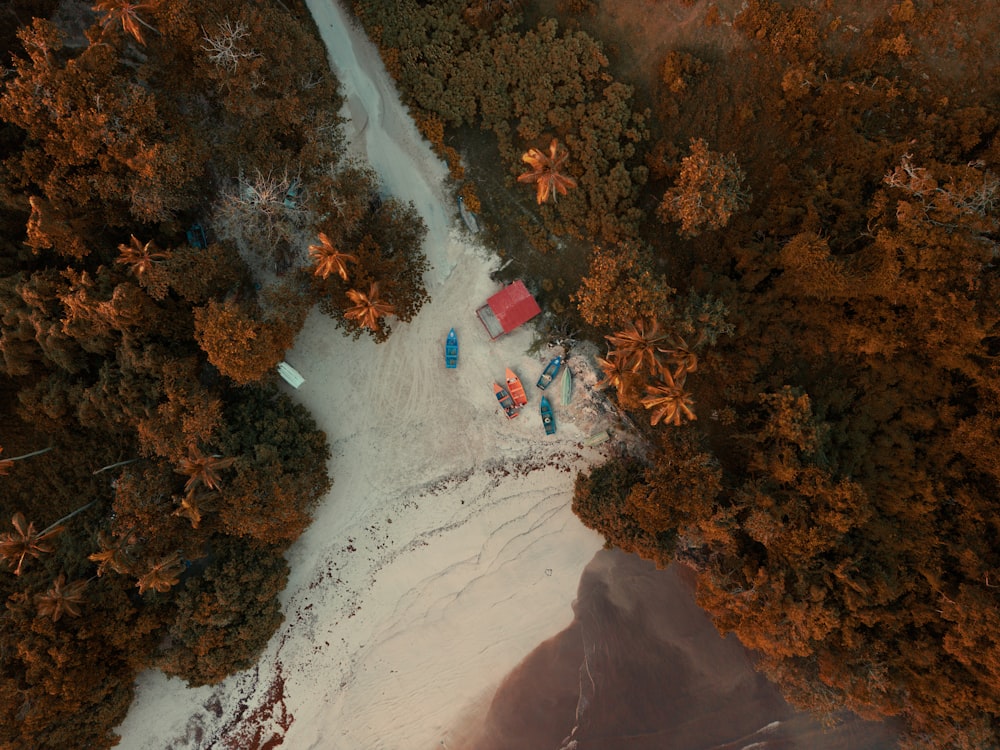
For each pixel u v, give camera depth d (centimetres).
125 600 4641
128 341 4388
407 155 5294
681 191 4731
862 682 4472
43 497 4834
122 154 4028
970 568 4444
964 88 4688
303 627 5369
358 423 5388
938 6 4662
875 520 4675
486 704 5362
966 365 4434
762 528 4494
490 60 5162
